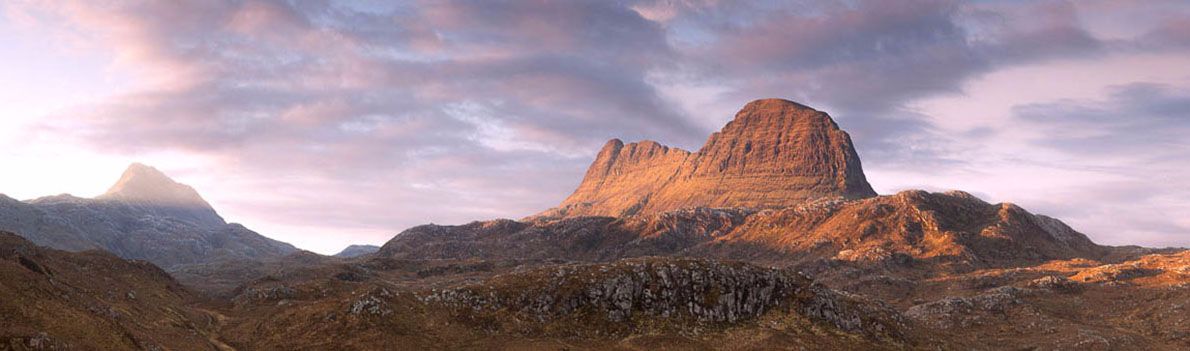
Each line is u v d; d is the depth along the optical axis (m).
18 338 95.12
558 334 170.62
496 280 188.12
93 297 147.00
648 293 185.12
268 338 156.38
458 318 168.88
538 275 188.88
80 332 107.31
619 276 186.38
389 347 149.75
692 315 182.62
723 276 192.12
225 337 160.12
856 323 191.38
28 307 106.44
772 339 173.62
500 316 173.00
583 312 178.62
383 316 160.75
